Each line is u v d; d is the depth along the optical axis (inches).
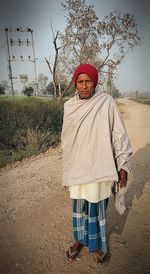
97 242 96.6
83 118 86.7
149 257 104.0
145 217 131.6
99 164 88.2
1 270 98.7
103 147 87.5
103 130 86.8
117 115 89.1
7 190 163.3
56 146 273.3
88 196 90.6
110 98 89.7
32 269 99.3
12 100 490.6
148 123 447.2
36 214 135.9
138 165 209.6
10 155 235.3
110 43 658.2
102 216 94.6
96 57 711.1
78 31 667.4
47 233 120.0
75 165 90.4
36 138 262.2
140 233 118.8
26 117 327.9
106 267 99.5
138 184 171.9
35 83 612.7
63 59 729.0
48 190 163.0
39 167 206.7
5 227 125.0
